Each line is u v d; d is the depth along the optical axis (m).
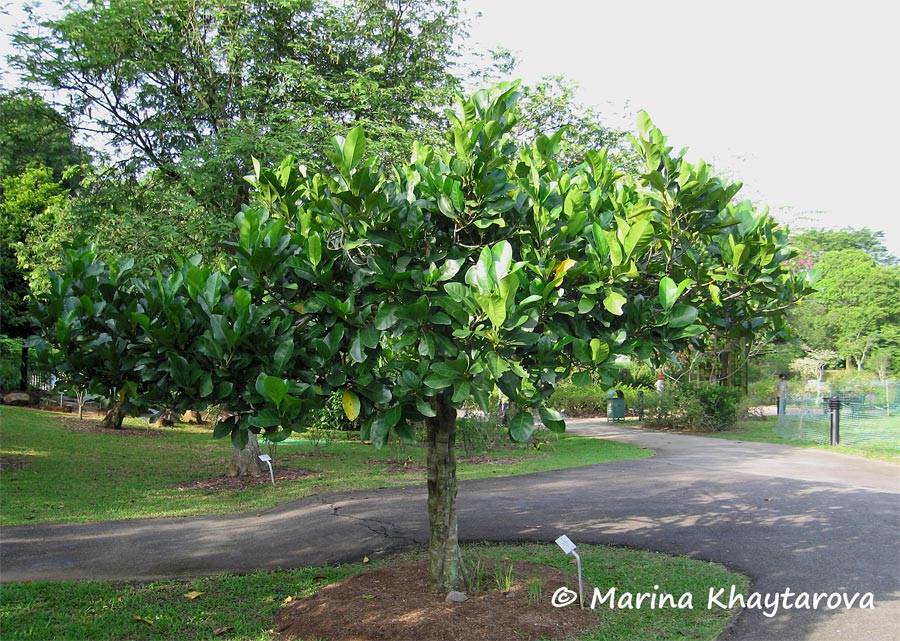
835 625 5.09
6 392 23.14
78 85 11.98
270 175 4.84
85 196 12.62
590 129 14.50
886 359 37.69
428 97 12.45
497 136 4.39
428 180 4.35
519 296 3.96
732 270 4.52
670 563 6.61
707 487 10.68
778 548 7.10
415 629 4.68
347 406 4.14
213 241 10.84
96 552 7.27
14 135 12.28
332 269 4.43
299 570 6.55
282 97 12.24
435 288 4.11
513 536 7.73
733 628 5.04
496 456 15.03
